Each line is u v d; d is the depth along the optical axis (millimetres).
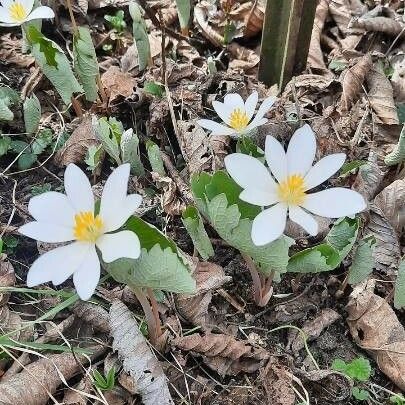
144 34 228
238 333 170
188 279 127
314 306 176
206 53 270
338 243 157
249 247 139
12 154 210
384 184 212
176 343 160
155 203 194
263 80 243
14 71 237
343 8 283
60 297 170
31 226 123
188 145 207
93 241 121
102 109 223
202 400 156
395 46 274
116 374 156
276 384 158
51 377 151
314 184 134
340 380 162
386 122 230
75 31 209
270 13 224
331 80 238
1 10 199
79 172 128
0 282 169
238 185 137
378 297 173
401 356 163
